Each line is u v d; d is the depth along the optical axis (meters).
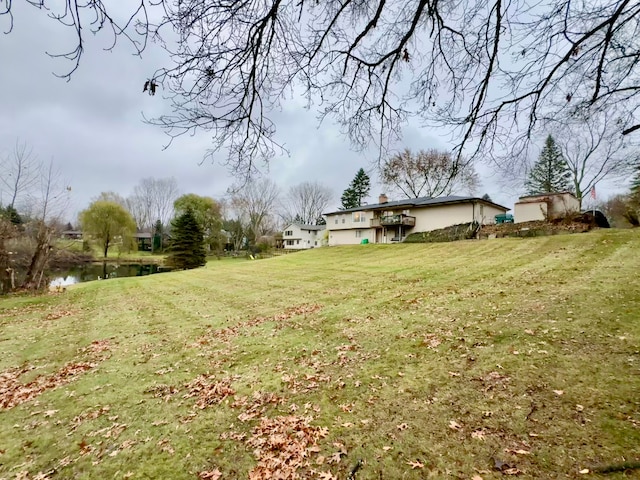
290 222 60.38
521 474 2.43
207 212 51.16
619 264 9.81
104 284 18.25
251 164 3.64
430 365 4.57
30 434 3.68
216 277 18.30
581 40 3.53
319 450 3.02
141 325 8.71
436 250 19.39
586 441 2.68
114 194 58.56
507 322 5.87
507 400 3.45
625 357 4.02
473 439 2.91
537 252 14.20
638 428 2.76
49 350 6.93
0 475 3.01
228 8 2.67
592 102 4.01
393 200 35.31
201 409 4.02
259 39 3.01
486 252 16.19
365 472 2.68
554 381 3.69
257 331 7.25
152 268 35.53
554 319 5.67
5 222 15.48
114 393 4.63
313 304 9.52
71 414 4.09
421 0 3.21
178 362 5.72
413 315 7.20
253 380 4.74
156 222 56.78
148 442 3.38
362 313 7.90
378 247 24.98
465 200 25.69
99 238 42.09
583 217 18.81
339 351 5.55
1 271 15.18
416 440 3.00
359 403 3.80
